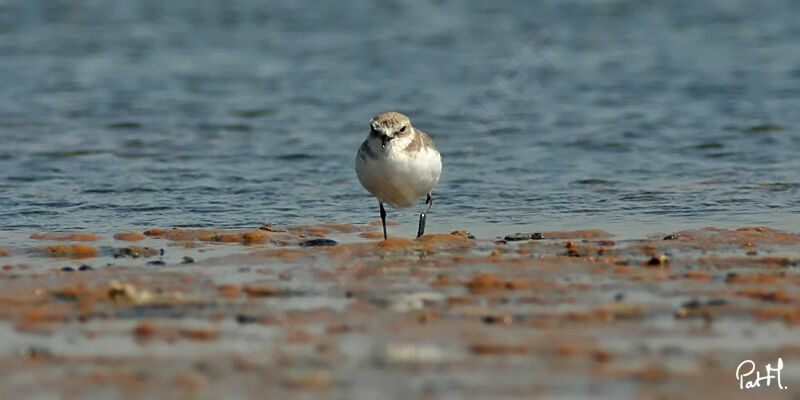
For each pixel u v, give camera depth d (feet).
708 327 26.22
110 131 66.23
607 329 26.17
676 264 33.71
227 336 25.94
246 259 35.47
